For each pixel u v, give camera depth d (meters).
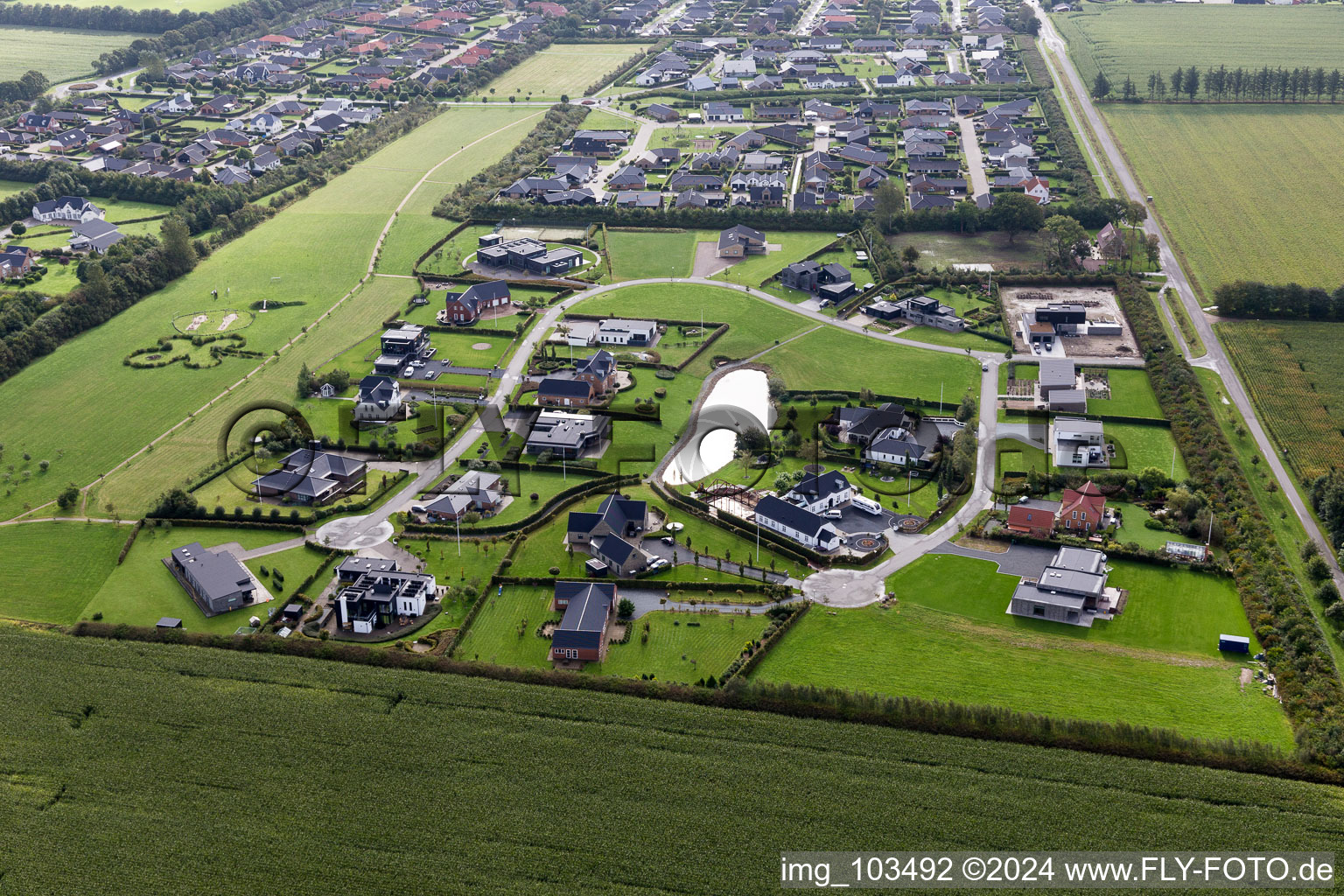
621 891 147.38
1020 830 154.62
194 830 156.75
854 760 166.12
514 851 153.00
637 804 159.75
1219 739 168.38
